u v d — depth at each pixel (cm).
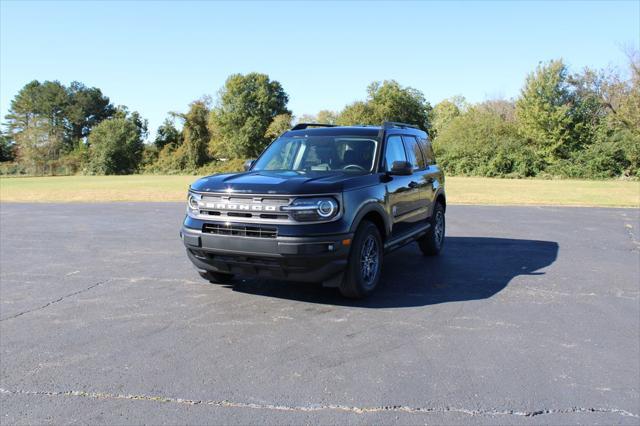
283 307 523
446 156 4434
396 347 412
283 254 476
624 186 2700
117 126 7244
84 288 607
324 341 425
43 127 7944
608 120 3938
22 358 392
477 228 1132
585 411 309
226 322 476
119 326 467
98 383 347
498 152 4112
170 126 7581
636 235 1027
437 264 741
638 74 3931
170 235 1043
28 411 308
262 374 361
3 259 792
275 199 484
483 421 296
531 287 607
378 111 6053
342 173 569
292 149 647
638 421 298
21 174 7488
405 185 648
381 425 290
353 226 504
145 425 292
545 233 1055
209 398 325
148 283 630
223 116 7550
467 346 414
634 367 374
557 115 4019
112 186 2995
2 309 523
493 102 6284
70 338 436
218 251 507
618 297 565
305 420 296
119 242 955
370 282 554
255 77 7781
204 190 523
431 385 343
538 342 424
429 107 7106
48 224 1228
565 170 3831
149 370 368
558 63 4188
